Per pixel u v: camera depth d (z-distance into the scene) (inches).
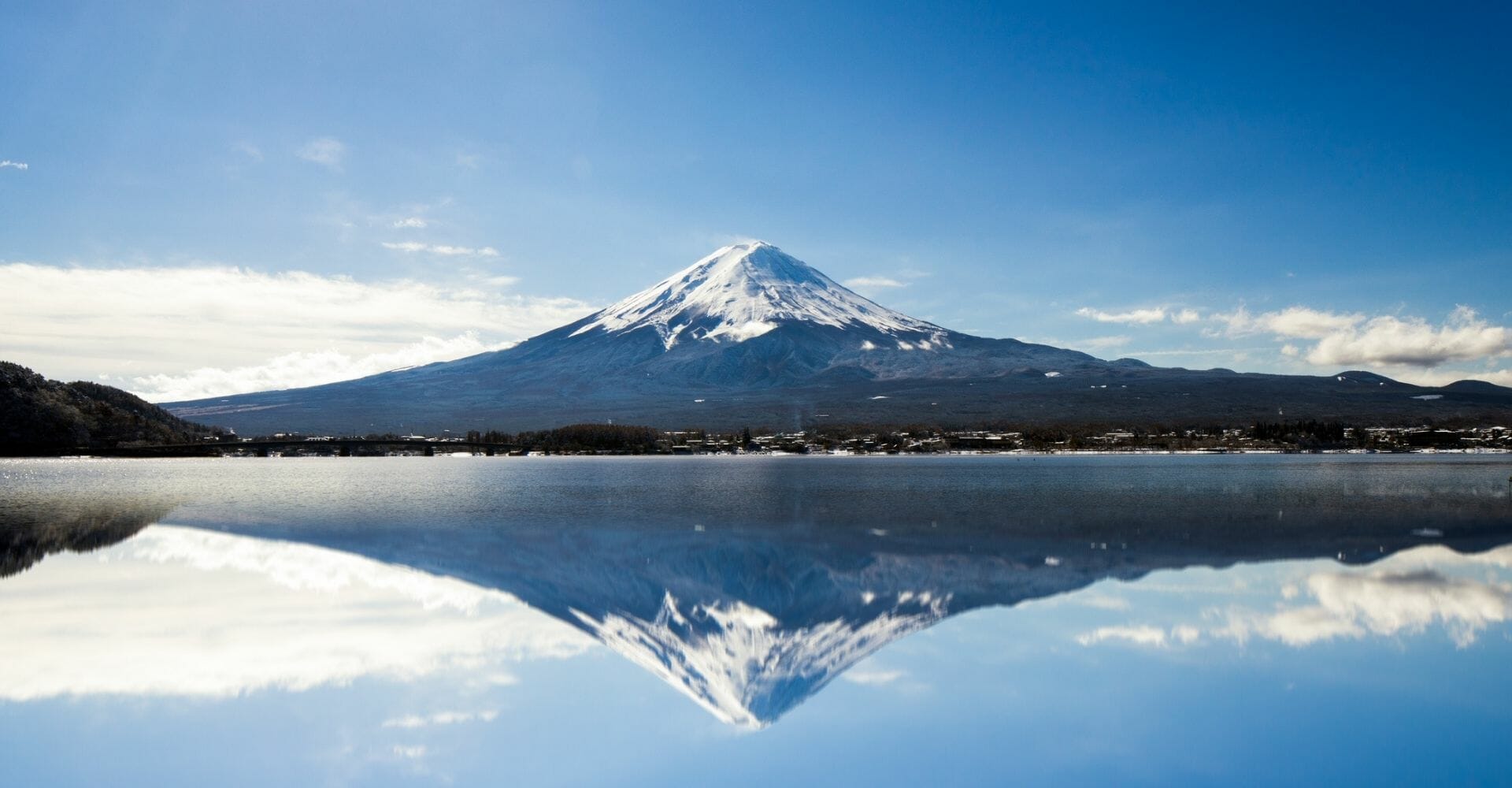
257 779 692.1
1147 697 849.5
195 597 1316.4
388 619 1178.0
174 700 850.1
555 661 987.3
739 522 2299.5
